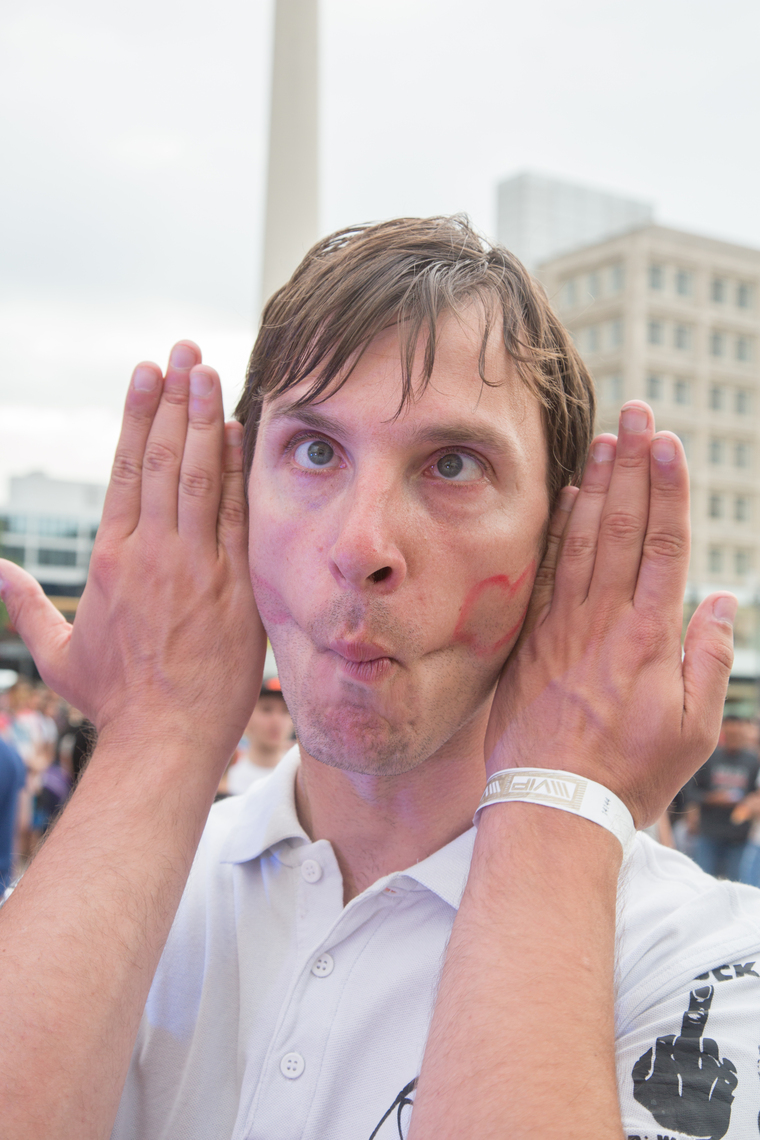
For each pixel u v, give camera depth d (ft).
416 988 2.57
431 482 2.50
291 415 2.56
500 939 2.28
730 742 19.45
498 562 2.53
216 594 2.95
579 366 3.02
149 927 2.49
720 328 117.08
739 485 117.08
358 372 2.45
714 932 2.74
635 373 111.96
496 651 2.62
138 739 2.80
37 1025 2.26
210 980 2.83
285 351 2.62
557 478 2.85
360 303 2.46
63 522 130.62
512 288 2.66
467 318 2.51
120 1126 2.74
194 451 2.98
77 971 2.34
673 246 114.73
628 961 2.62
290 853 2.92
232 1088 2.68
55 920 2.41
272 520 2.61
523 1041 2.11
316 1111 2.48
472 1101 2.08
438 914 2.67
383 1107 2.47
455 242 2.64
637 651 2.66
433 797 2.77
